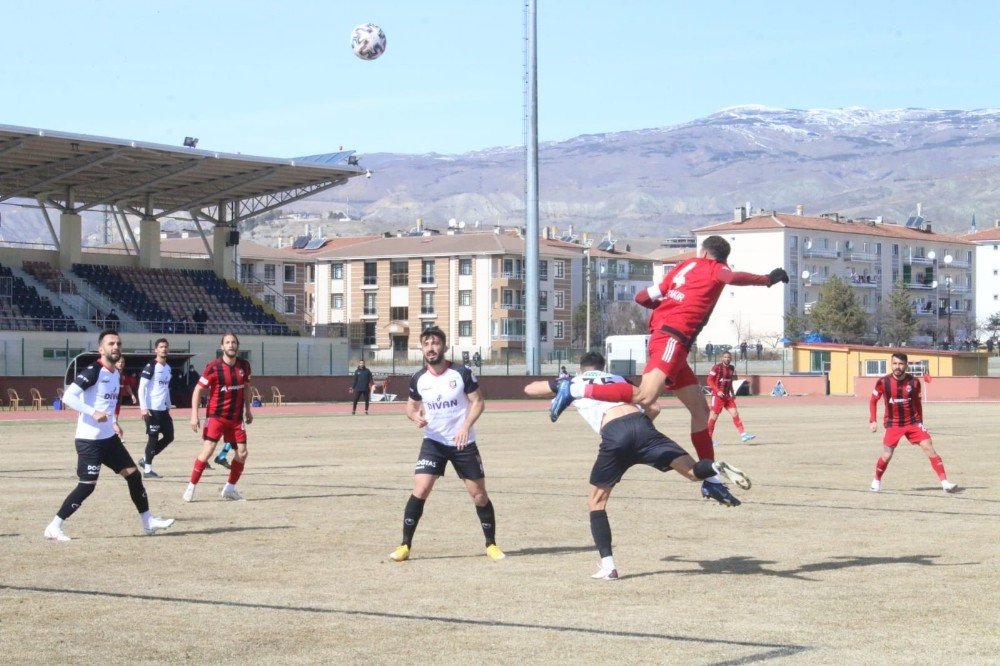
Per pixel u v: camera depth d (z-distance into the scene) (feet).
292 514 50.80
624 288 488.44
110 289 227.81
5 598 32.96
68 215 231.30
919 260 478.18
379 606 31.86
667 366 35.73
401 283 393.91
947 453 86.79
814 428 124.77
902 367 59.36
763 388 268.82
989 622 29.78
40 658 26.45
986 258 537.65
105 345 43.50
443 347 39.04
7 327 200.95
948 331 431.84
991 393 240.53
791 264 433.89
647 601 32.48
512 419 147.43
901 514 51.13
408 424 133.90
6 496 57.57
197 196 245.24
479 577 36.09
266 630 29.07
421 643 27.68
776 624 29.58
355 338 298.76
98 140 197.16
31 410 170.81
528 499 56.24
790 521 48.73
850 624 29.58
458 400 39.09
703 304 36.14
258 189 245.24
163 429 68.28
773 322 430.20
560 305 409.90
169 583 35.14
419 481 39.09
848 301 394.93
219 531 45.73
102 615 30.78
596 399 35.76
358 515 50.42
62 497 57.16
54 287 220.02
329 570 37.29
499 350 377.71
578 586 34.63
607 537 35.83
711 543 42.80
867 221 490.08
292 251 428.56
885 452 60.18
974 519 49.55
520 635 28.43
